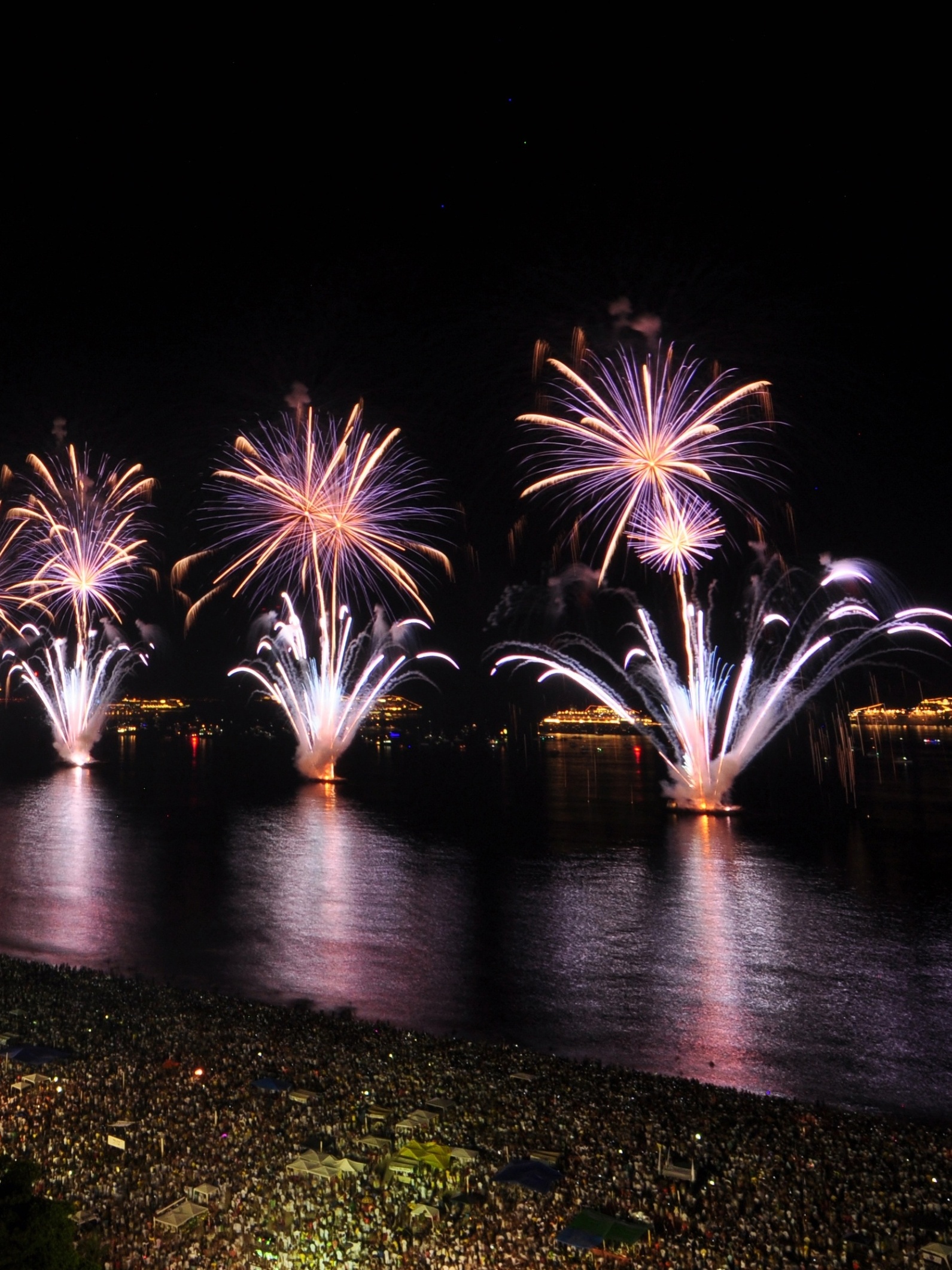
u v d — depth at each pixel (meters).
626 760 180.75
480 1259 15.24
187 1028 26.19
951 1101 24.42
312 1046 24.98
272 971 35.19
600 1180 17.81
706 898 49.81
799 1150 19.31
